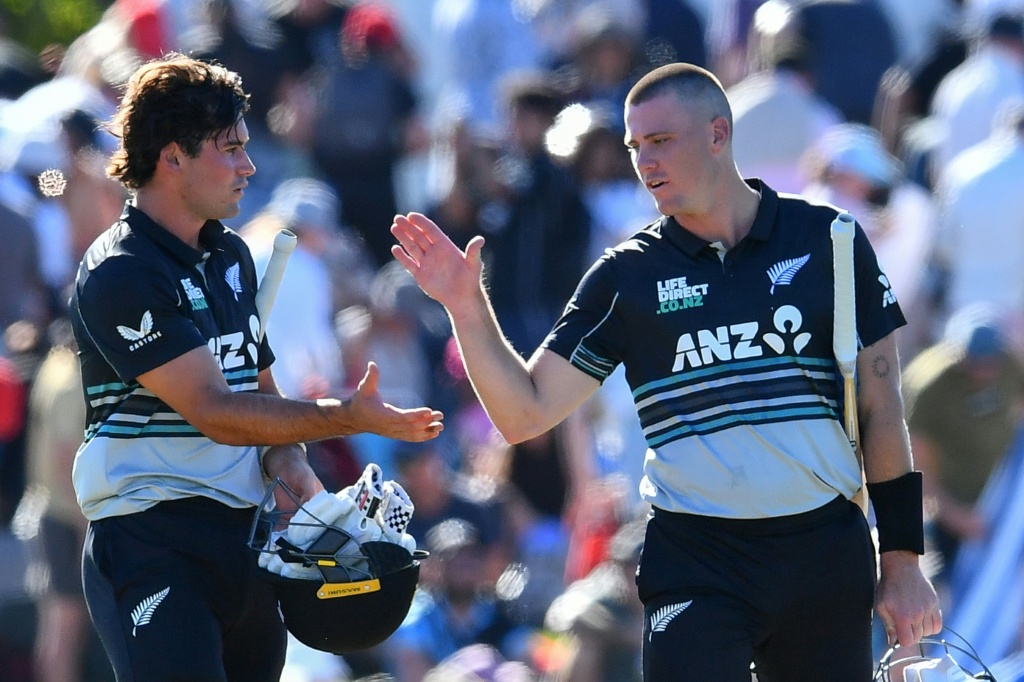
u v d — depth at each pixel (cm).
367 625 1448
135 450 1461
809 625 1516
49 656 2602
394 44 3666
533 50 3722
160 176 1462
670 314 1509
